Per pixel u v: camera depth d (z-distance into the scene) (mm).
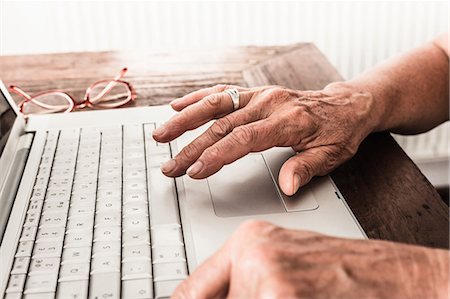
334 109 726
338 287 394
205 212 605
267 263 401
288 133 672
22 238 576
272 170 668
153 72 925
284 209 611
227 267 429
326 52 1429
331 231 583
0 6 1265
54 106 834
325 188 646
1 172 657
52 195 634
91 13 1305
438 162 1591
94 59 970
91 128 750
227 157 638
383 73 830
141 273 534
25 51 1324
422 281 417
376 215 626
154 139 692
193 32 1363
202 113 700
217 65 945
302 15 1375
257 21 1367
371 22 1403
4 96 735
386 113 780
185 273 535
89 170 673
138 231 579
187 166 647
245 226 439
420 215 626
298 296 380
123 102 839
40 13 1288
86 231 582
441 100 844
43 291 521
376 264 417
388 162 709
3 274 538
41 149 712
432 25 1433
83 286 524
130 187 641
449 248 580
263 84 884
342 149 700
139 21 1332
